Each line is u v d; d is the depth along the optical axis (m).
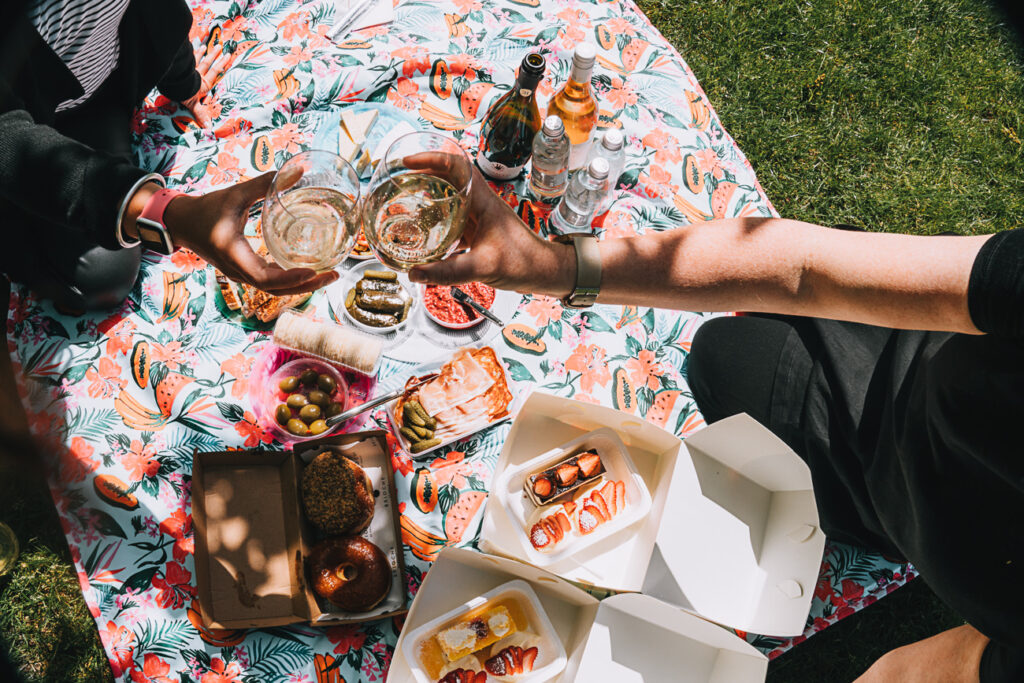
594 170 1.74
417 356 1.92
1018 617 1.33
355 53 2.12
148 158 2.00
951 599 1.46
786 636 1.72
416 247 1.28
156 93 2.07
